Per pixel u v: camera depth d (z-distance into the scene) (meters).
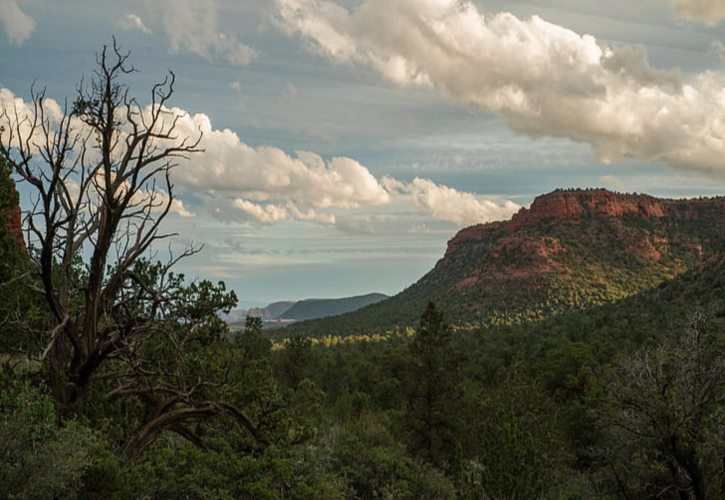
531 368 61.66
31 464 10.16
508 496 17.52
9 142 15.60
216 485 14.66
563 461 37.03
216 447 18.70
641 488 24.78
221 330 19.80
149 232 18.08
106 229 16.42
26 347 17.39
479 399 38.94
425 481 25.06
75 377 16.42
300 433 19.67
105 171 16.50
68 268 16.92
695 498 23.38
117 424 16.88
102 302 17.16
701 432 22.59
